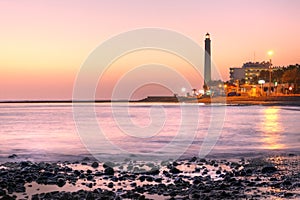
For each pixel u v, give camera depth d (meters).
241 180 14.13
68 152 23.59
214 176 15.35
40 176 15.01
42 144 28.50
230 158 20.53
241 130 40.31
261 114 73.62
